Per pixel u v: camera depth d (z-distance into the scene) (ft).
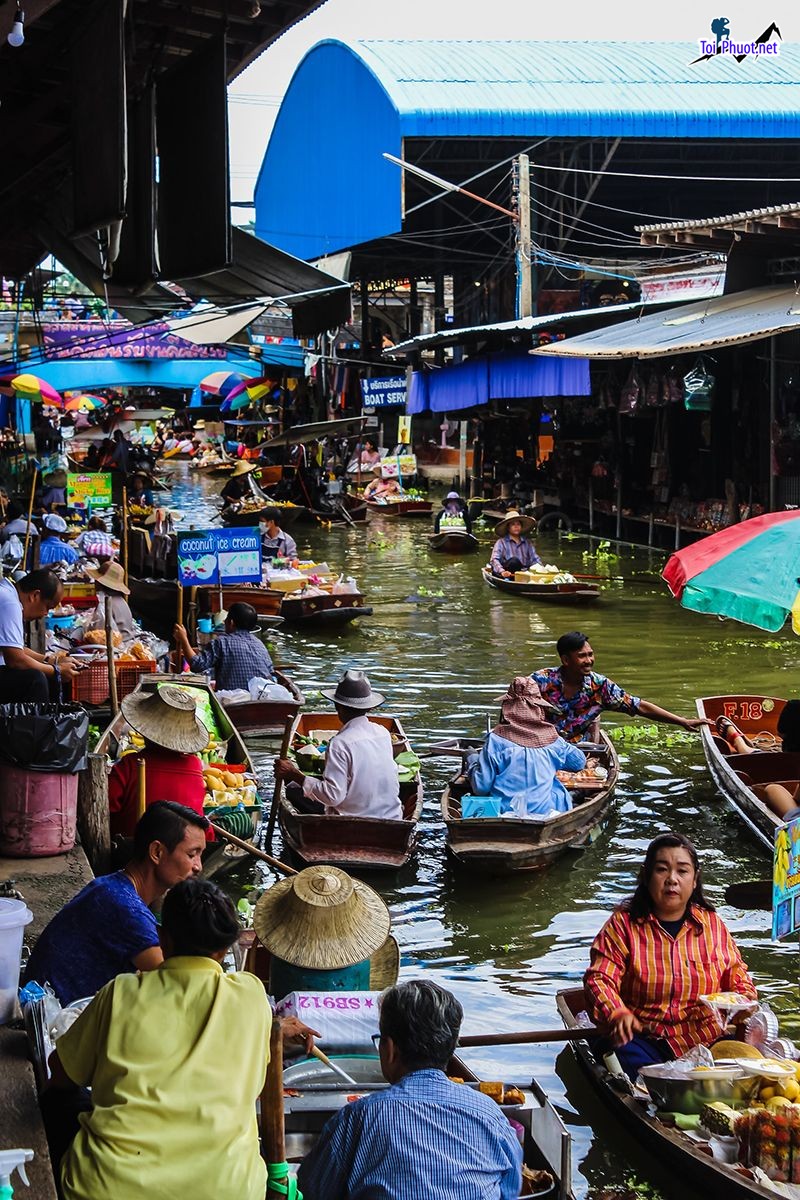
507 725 31.22
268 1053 13.62
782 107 97.66
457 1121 12.50
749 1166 17.06
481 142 101.65
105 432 150.92
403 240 113.29
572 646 34.09
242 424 144.46
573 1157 18.58
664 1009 19.08
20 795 23.18
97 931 16.75
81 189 29.89
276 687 40.73
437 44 114.11
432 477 141.08
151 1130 12.38
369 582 75.56
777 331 53.16
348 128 111.86
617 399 88.69
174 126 33.27
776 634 58.23
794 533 30.22
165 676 36.42
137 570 74.23
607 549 87.56
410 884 29.22
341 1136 12.51
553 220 99.91
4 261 63.21
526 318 86.48
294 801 31.55
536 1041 18.74
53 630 46.98
